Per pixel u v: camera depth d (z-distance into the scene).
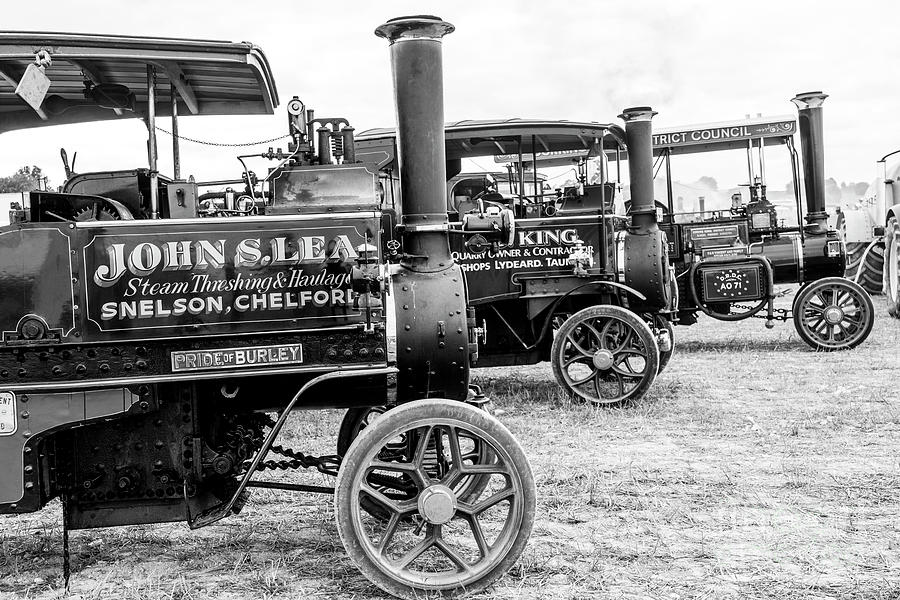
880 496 4.86
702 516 4.59
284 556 4.14
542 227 8.10
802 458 5.70
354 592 3.68
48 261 3.51
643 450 6.06
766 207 11.54
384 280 3.67
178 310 3.55
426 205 3.92
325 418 7.45
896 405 7.30
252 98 4.70
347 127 4.30
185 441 3.81
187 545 4.33
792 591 3.57
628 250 8.17
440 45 3.94
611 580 3.74
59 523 4.74
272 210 3.73
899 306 13.41
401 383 3.79
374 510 4.48
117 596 3.70
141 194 3.98
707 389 8.37
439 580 3.55
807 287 10.88
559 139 8.77
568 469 5.54
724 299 11.09
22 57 3.57
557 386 9.02
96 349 3.55
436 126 3.92
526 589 3.66
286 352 3.61
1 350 3.53
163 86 4.40
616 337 7.80
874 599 3.48
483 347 8.47
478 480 4.49
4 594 3.74
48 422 3.54
